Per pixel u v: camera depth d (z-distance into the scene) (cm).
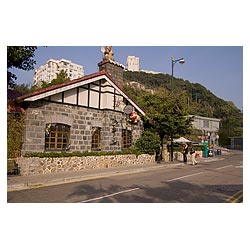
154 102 1903
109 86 1516
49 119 1223
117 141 1549
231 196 762
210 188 888
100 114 1488
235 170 1456
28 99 1123
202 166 1705
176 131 1844
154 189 863
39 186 905
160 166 1605
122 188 877
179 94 1922
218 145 4738
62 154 1203
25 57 1178
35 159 1105
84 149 1376
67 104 1308
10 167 1083
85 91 1404
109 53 1758
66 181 1012
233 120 5722
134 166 1524
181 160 2130
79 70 6794
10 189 846
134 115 1636
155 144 1739
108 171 1255
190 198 735
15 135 1123
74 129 1333
